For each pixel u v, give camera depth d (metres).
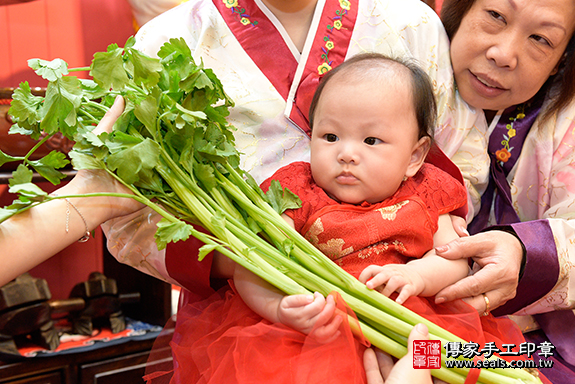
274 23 1.12
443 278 0.92
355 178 0.94
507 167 1.29
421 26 1.19
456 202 1.04
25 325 1.58
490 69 1.12
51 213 0.77
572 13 1.05
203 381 0.86
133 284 1.94
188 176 0.84
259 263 0.82
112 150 0.77
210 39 1.12
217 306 0.97
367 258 0.93
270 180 1.00
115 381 1.70
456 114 1.22
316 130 0.97
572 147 1.21
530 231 1.07
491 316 1.02
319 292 0.83
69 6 1.98
